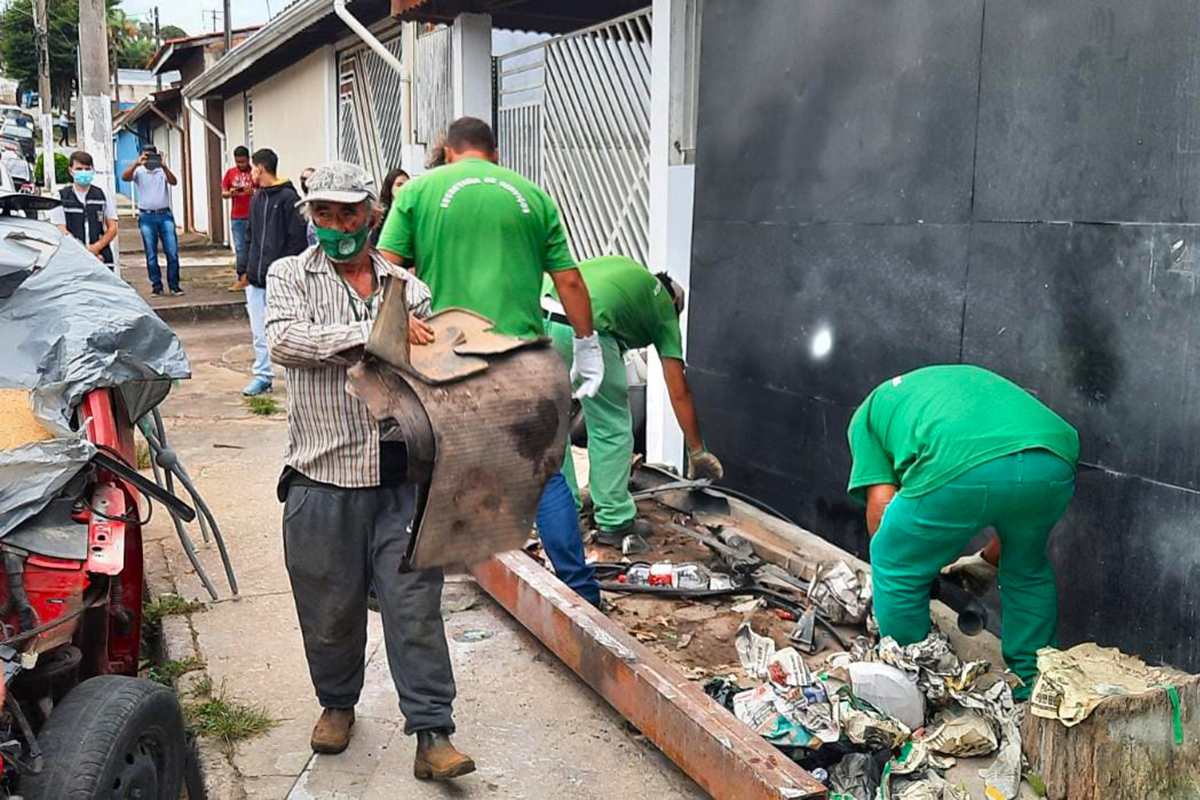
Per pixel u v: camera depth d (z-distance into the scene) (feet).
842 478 17.31
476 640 15.66
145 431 14.76
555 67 29.27
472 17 31.17
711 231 19.89
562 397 10.73
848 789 11.25
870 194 16.29
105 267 13.43
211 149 87.25
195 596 17.21
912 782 11.23
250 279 31.68
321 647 12.19
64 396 11.37
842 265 16.93
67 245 13.52
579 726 13.41
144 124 130.93
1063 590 13.66
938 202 15.14
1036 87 13.57
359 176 11.12
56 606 9.71
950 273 15.03
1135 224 12.42
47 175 55.52
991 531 15.17
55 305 12.23
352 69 49.80
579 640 13.82
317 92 55.16
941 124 14.98
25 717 9.79
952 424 11.85
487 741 13.03
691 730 11.46
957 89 14.70
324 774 12.30
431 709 11.70
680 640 15.16
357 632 12.29
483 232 14.74
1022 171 13.84
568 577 15.46
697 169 20.13
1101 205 12.84
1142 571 12.60
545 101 29.96
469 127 15.93
